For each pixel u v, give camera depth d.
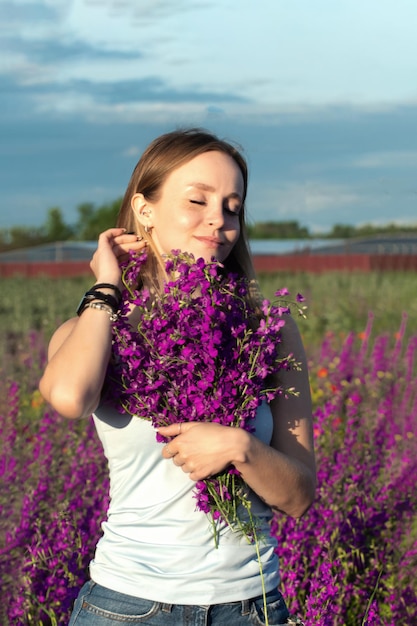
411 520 4.79
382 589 4.27
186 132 2.58
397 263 30.27
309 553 4.19
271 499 2.38
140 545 2.34
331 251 39.00
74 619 2.36
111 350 2.42
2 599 3.77
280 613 2.37
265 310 2.41
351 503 4.62
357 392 6.85
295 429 2.54
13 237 66.94
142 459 2.38
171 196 2.53
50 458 4.62
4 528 4.02
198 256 2.53
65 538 3.65
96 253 2.56
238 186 2.54
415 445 5.57
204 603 2.27
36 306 16.70
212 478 2.32
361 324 13.48
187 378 2.32
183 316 2.32
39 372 7.88
